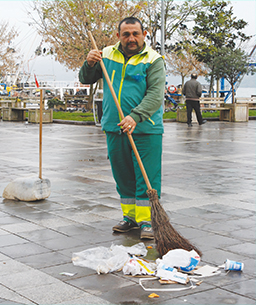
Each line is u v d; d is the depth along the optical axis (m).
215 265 3.55
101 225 4.65
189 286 3.16
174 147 11.53
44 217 4.93
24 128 17.88
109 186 6.65
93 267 3.46
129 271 3.35
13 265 3.51
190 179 7.29
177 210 5.26
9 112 22.42
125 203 4.54
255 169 8.28
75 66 27.08
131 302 2.90
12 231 4.40
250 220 4.85
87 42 24.92
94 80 4.56
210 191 6.35
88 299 2.93
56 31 25.56
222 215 5.04
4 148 11.33
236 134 15.03
